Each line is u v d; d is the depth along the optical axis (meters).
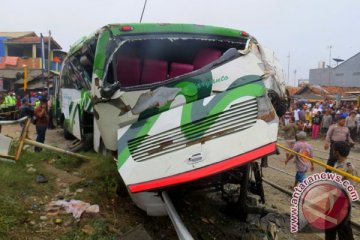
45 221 4.86
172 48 6.19
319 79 56.72
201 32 5.77
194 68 6.05
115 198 5.78
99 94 5.14
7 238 4.32
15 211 4.86
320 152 16.28
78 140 8.91
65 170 6.88
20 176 6.07
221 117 4.64
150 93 5.09
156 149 4.54
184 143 4.48
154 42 5.83
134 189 4.27
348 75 52.12
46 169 6.80
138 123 5.05
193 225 5.68
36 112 9.33
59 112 12.75
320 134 22.75
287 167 11.95
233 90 4.95
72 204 5.25
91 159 6.97
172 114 4.89
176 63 6.14
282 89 5.48
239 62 5.21
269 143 4.28
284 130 12.30
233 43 5.94
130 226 5.16
